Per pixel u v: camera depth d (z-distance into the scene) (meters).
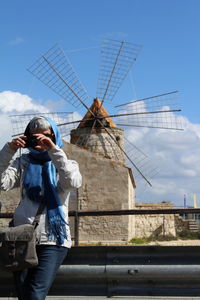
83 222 27.97
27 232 4.58
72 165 4.82
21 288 4.81
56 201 4.79
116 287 5.46
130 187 31.12
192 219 43.47
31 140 5.01
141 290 5.42
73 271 5.44
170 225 35.84
